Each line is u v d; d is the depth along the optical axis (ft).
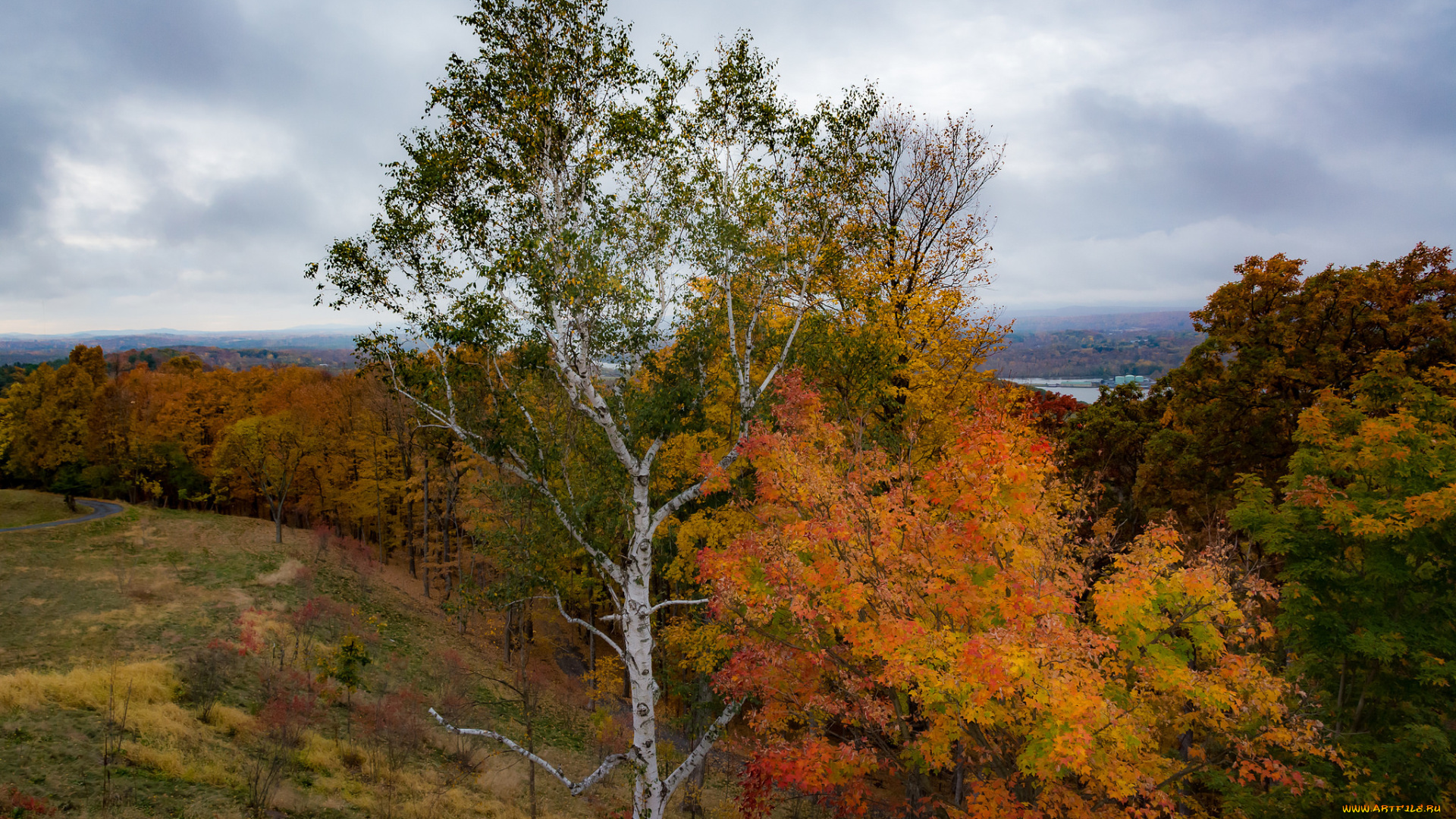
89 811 34.94
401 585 113.60
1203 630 30.96
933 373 55.47
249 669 61.98
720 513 51.08
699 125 44.45
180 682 54.19
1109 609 29.37
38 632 61.26
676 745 68.08
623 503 43.39
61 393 162.40
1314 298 63.52
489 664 87.35
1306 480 36.58
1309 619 34.86
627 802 57.16
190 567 92.27
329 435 131.13
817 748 33.78
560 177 42.24
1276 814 32.76
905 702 37.76
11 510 146.82
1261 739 28.89
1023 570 31.42
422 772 53.11
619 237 41.68
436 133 40.57
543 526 48.08
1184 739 42.04
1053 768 26.45
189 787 39.83
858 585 32.07
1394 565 33.76
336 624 81.71
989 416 33.83
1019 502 31.76
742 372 46.62
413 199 40.34
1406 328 59.31
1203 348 71.31
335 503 139.13
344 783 46.06
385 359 42.19
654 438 43.50
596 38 40.37
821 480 36.29
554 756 64.44
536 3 39.45
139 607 71.92
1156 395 99.66
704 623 50.98
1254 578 32.35
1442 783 30.19
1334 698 37.47
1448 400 40.73
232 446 126.82
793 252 46.88
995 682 24.91
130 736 43.70
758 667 37.22
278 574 94.79
